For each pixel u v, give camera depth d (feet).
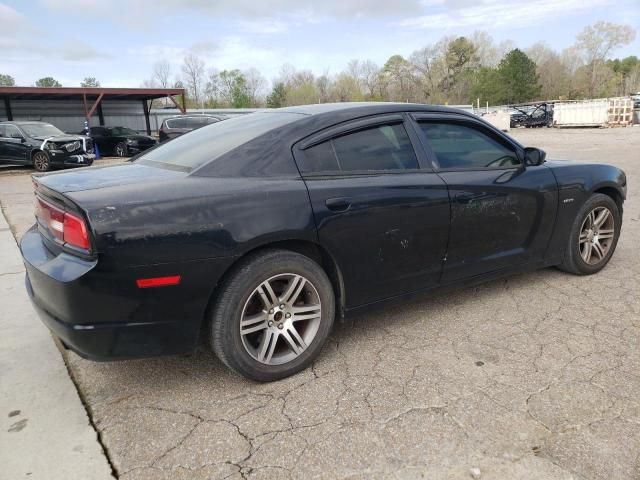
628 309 11.81
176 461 7.07
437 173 10.57
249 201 8.31
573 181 12.89
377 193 9.54
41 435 7.70
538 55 264.72
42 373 9.57
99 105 97.96
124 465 7.01
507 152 12.12
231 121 11.16
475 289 13.30
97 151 67.21
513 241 12.00
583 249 13.75
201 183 8.32
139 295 7.64
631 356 9.63
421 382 8.89
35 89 72.33
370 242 9.55
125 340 7.75
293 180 8.89
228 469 6.88
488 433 7.47
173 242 7.70
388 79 252.83
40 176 9.47
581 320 11.28
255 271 8.44
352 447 7.25
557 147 59.67
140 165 10.14
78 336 7.56
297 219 8.63
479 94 216.13
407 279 10.33
